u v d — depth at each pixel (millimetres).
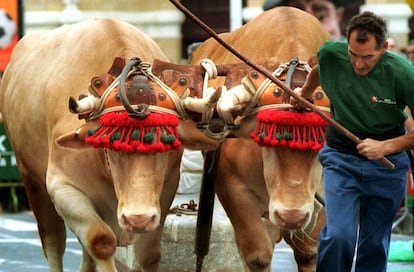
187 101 10844
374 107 10789
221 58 13047
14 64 13359
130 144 10422
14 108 12852
